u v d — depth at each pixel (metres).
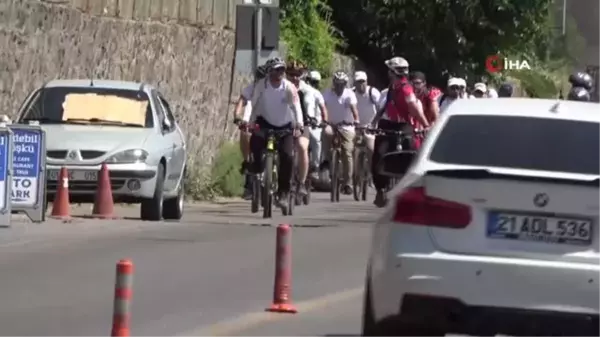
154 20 64.19
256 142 49.56
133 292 30.66
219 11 71.50
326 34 89.62
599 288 21.03
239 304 29.42
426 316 21.38
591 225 21.20
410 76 53.66
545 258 21.14
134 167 46.00
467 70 100.19
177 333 25.88
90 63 57.56
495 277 21.11
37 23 53.66
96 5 60.19
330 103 62.12
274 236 42.75
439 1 97.81
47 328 25.92
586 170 22.47
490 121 23.59
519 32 100.50
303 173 52.53
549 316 21.09
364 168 63.22
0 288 30.78
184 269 34.53
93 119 48.00
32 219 43.88
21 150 43.50
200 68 65.75
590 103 25.30
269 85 48.91
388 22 98.62
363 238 43.31
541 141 23.08
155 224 46.00
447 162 22.73
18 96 52.50
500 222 21.31
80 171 45.84
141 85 49.84
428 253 21.39
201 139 65.50
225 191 63.75
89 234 41.81
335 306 29.80
